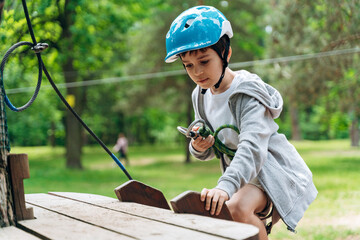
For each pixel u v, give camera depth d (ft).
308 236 15.20
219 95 6.48
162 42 56.85
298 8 36.88
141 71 60.54
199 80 6.02
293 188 6.01
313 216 19.29
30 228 4.53
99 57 46.26
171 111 69.92
